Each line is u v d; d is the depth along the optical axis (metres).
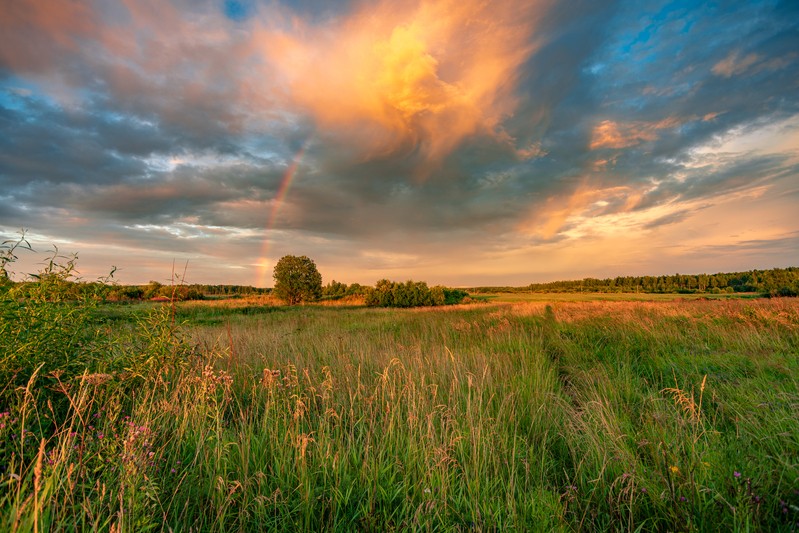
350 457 3.29
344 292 60.59
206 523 2.40
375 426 3.83
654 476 2.90
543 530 2.43
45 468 2.29
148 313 4.82
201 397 3.79
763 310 9.80
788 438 3.35
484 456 3.15
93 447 2.75
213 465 2.93
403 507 2.68
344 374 5.44
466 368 5.78
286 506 2.57
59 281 3.98
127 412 3.75
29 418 2.92
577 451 3.59
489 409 4.36
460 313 19.08
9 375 3.18
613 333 9.30
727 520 2.45
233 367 5.81
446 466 2.97
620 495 2.61
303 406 3.93
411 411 3.91
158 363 4.39
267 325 14.59
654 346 7.82
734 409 4.17
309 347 7.84
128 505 2.11
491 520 2.54
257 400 4.61
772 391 4.59
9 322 3.21
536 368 6.25
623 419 4.09
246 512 2.46
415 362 6.09
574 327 10.91
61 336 3.68
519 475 3.19
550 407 4.53
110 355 4.21
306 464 3.00
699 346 7.52
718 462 3.06
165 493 2.62
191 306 20.36
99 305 4.36
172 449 3.08
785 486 2.76
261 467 3.02
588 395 5.00
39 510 1.93
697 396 4.88
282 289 46.31
